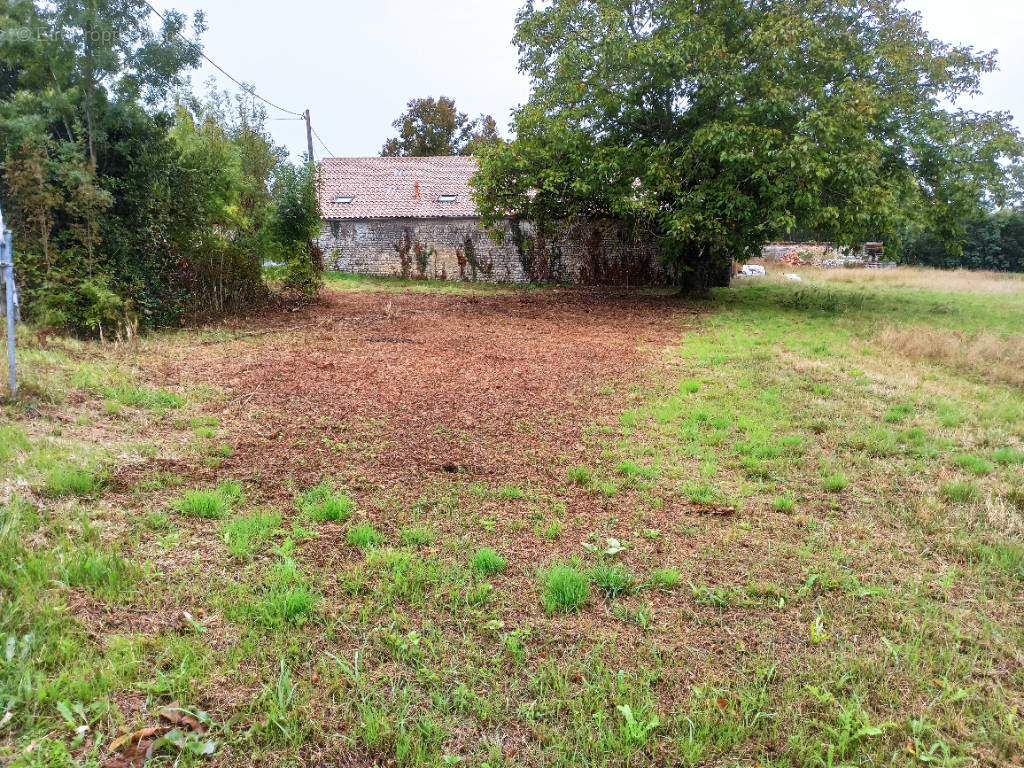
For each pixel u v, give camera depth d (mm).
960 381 7945
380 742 2184
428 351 9398
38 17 8625
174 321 10578
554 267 21078
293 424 5680
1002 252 36156
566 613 3000
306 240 14695
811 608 3105
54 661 2373
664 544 3727
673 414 6367
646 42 13695
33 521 3348
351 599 3004
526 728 2295
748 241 14156
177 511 3770
